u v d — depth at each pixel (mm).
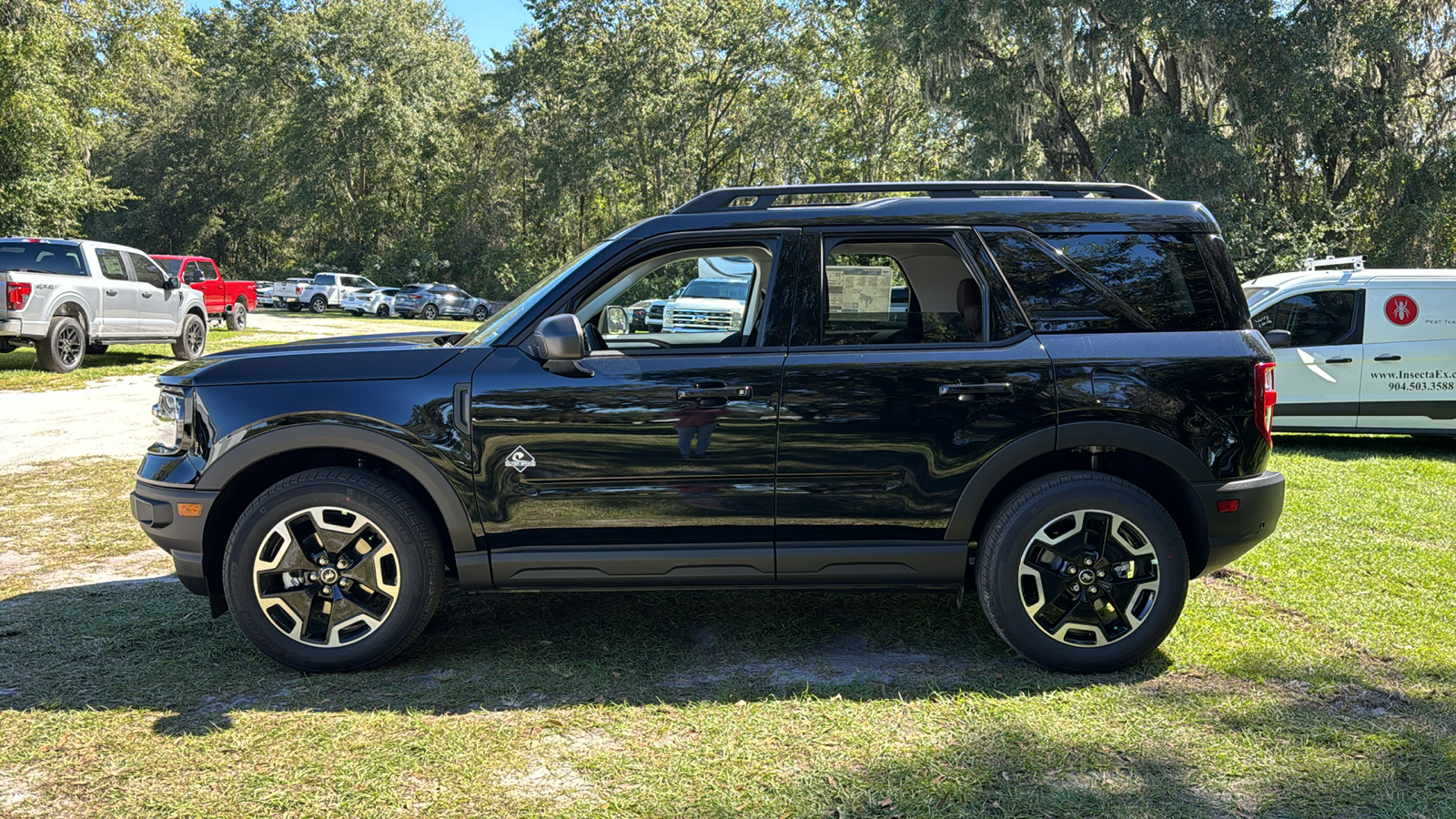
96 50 29969
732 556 3682
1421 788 2828
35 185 26844
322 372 3717
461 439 3643
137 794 2828
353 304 40562
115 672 3752
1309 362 9094
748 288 3992
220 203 64188
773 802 2773
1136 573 3684
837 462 3652
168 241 65312
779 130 40688
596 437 3641
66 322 14250
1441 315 8875
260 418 3648
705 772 2957
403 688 3613
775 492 3664
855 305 3770
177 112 62250
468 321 39375
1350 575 4969
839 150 43312
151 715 3369
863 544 3697
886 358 3668
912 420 3641
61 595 4723
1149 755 3043
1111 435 3635
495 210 54250
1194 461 3652
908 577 3732
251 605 3684
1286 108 25344
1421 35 26156
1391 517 6238
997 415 3641
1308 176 29281
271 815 2709
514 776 2936
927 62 27391
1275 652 3908
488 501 3658
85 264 14836
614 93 41312
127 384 13484
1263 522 3721
